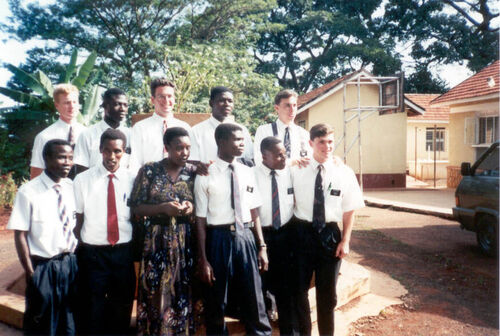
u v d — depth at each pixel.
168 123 3.73
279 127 3.81
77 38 17.41
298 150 3.79
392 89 13.45
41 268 2.90
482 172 6.32
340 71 28.47
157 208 2.81
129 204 2.96
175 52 15.23
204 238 2.92
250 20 20.80
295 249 3.12
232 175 2.96
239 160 3.35
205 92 12.52
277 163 3.13
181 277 2.88
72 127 4.09
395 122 15.55
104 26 18.17
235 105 15.58
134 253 3.13
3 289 3.93
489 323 3.84
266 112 16.20
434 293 4.62
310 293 3.84
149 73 16.84
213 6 19.12
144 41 16.20
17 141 13.47
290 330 3.11
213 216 2.94
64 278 2.96
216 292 2.90
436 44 25.34
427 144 18.78
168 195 2.87
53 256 2.94
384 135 15.55
